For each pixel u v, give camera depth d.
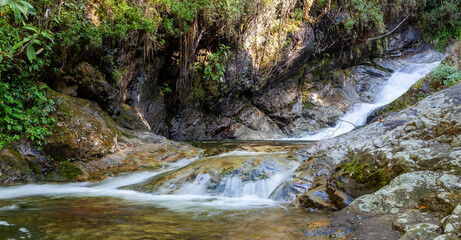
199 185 4.66
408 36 15.88
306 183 4.10
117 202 3.99
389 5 14.38
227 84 11.62
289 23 12.45
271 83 13.15
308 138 12.80
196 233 2.58
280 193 4.11
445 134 3.19
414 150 3.21
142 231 2.63
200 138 11.84
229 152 7.00
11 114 5.34
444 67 8.39
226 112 12.45
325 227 2.64
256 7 10.79
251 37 11.48
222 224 2.88
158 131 10.70
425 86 8.73
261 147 7.55
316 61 14.30
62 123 6.02
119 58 8.02
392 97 14.45
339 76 15.09
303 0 12.55
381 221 2.42
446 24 15.52
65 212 3.38
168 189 4.68
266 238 2.46
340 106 14.16
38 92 5.82
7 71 5.69
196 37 9.96
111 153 6.39
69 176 5.52
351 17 13.45
